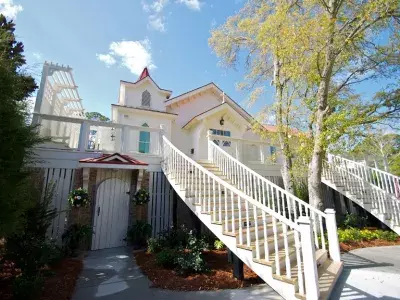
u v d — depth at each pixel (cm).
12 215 352
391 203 980
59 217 679
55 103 989
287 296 365
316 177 827
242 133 1452
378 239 884
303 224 367
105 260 596
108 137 1052
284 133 985
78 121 755
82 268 535
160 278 470
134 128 848
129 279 472
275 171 1248
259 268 409
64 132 1055
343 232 878
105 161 709
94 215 714
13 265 465
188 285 439
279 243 516
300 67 852
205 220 559
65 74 888
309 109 946
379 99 834
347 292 414
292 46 815
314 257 362
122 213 769
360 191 1086
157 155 862
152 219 816
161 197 849
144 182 822
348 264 591
